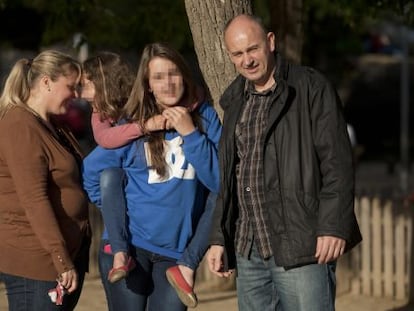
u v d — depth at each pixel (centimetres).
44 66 579
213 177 574
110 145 580
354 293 1084
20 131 562
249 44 536
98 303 1027
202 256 585
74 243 584
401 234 1058
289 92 536
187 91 580
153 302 596
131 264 578
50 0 1242
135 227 589
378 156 2794
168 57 570
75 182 584
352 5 1086
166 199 579
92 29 1213
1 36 1803
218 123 591
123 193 588
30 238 570
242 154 554
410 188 2031
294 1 941
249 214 556
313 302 541
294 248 534
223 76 659
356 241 542
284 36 941
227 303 1043
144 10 1154
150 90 578
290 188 534
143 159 580
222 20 657
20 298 576
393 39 3438
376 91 2912
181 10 1134
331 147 529
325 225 523
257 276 564
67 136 604
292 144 534
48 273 571
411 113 2884
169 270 579
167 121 570
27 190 557
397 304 1038
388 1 1074
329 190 528
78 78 591
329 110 534
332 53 1944
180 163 576
